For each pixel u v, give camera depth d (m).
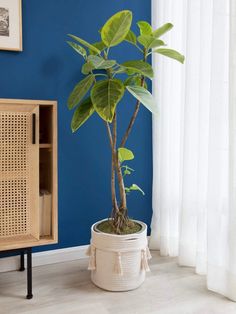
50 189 1.69
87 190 2.15
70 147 2.08
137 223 1.92
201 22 1.81
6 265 1.95
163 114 2.12
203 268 1.91
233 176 1.62
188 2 1.87
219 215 1.73
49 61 1.98
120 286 1.71
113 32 1.58
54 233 1.65
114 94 1.52
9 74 1.88
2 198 1.51
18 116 1.52
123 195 1.83
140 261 1.77
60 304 1.60
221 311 1.56
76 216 2.13
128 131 1.83
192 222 2.00
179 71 2.09
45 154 1.76
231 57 1.59
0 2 1.81
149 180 2.35
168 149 2.15
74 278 1.87
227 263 1.68
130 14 1.53
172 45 2.07
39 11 1.93
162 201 2.17
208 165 1.76
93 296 1.67
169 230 2.19
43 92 1.98
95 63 1.48
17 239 1.56
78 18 2.03
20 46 1.87
